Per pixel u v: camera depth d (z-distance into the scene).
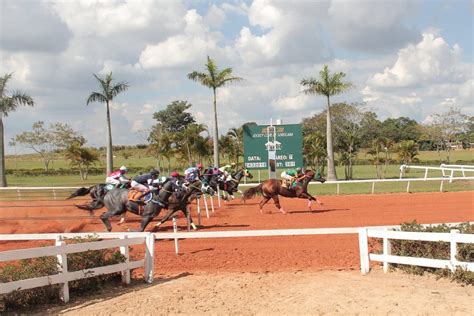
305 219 17.86
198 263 11.66
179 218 19.16
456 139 70.12
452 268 9.13
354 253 12.04
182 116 91.81
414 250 10.04
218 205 23.36
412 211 19.48
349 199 24.72
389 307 7.73
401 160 50.09
